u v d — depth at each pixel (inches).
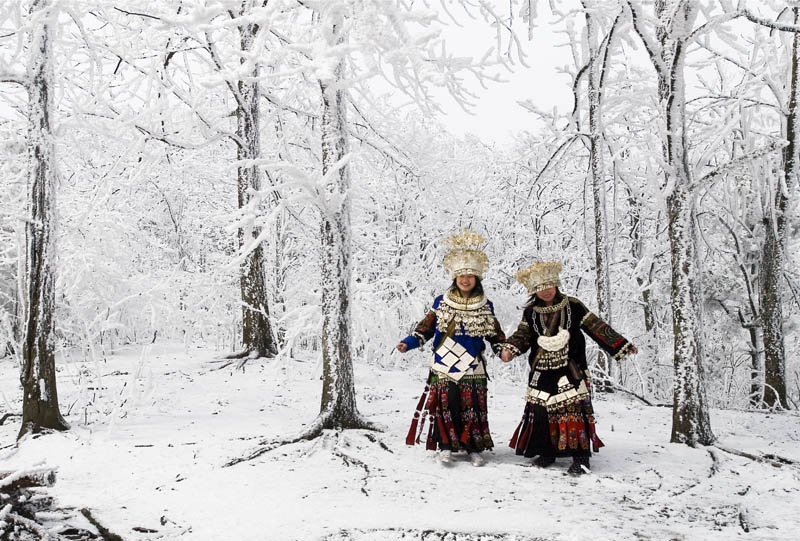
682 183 207.9
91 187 367.2
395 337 369.4
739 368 459.8
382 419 240.1
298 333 305.3
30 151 223.8
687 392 201.0
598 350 371.2
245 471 169.8
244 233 380.5
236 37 309.7
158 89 322.0
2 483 128.3
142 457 185.0
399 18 144.3
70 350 429.7
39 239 220.7
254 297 393.7
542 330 181.9
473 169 483.5
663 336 497.0
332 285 217.8
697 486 157.3
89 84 282.0
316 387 314.2
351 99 334.0
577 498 147.9
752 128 343.0
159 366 377.1
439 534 123.1
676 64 204.1
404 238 443.2
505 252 470.9
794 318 402.6
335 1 163.3
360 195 395.2
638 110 364.2
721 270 384.2
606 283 317.7
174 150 407.5
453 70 190.5
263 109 436.1
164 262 532.1
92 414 247.0
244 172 385.7
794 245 406.6
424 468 173.0
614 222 341.1
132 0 322.3
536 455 186.4
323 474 167.3
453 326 186.1
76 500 148.2
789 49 317.4
